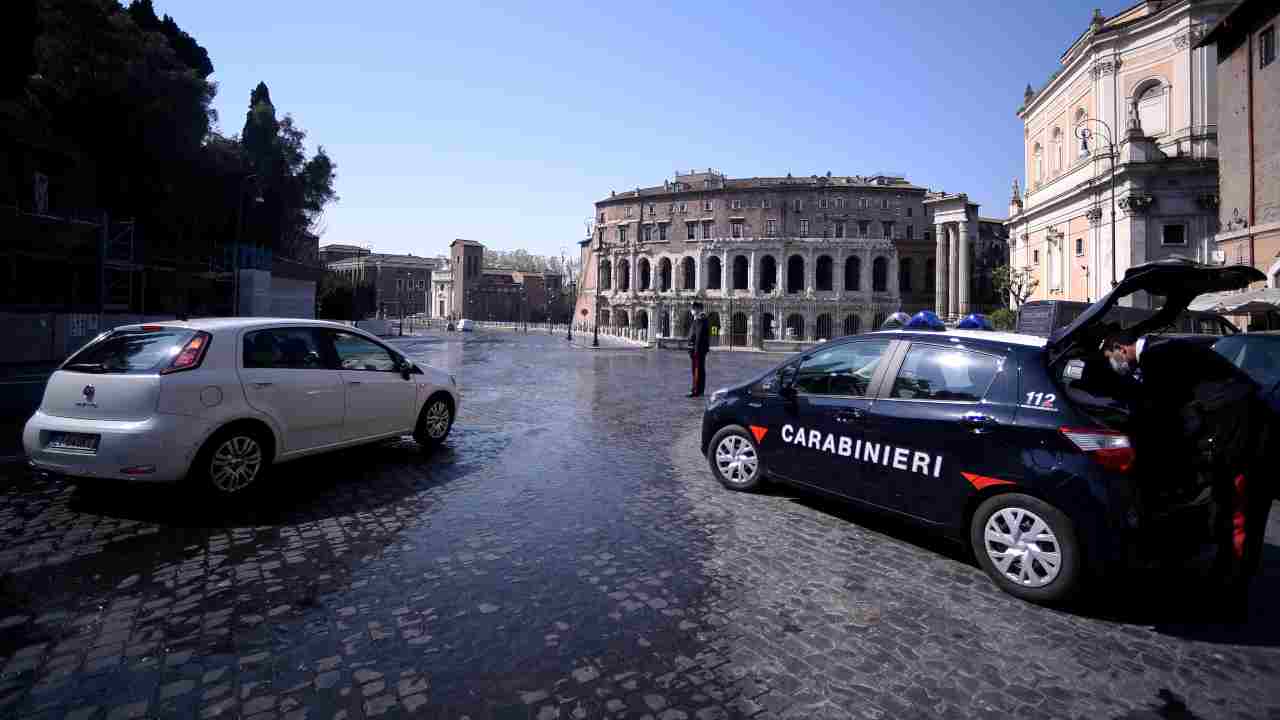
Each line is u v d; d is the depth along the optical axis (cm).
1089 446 372
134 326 557
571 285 11650
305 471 676
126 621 340
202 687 281
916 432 459
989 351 444
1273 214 2192
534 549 462
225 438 542
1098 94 3231
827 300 6775
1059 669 312
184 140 2762
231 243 3183
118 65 2400
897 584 412
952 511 435
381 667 301
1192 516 382
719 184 7469
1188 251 2836
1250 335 701
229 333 564
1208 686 299
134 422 497
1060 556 377
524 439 883
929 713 273
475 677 294
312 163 4472
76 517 509
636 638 334
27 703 265
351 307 5103
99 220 2020
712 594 391
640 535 496
